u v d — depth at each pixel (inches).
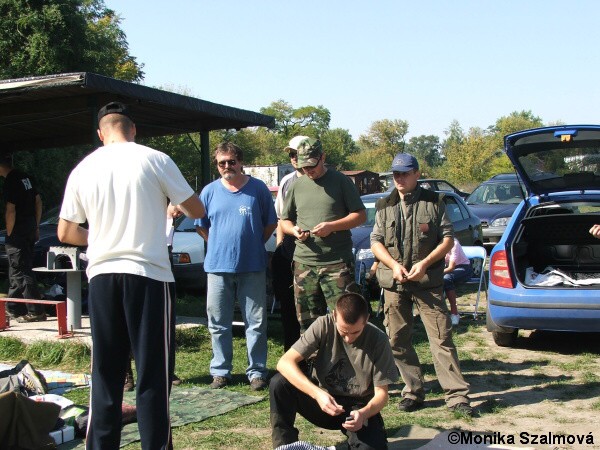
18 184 323.0
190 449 175.3
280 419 159.3
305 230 221.0
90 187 145.3
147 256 143.6
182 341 299.0
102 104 283.1
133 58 1376.7
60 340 279.0
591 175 297.9
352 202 219.9
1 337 285.4
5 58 860.0
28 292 322.3
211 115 325.1
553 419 198.7
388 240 213.2
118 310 143.9
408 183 210.7
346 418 153.7
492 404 213.2
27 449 165.3
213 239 237.1
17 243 321.7
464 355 279.0
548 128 276.1
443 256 209.0
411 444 179.3
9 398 164.1
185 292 439.2
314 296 223.1
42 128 378.0
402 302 212.2
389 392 229.8
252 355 235.9
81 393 227.3
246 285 236.7
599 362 263.4
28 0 860.6
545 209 303.3
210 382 244.1
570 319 257.0
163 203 149.0
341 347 159.0
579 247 296.2
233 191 238.5
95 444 144.4
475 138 2566.4
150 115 343.6
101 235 144.6
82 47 889.5
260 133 3006.9
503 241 277.9
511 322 269.6
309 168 218.2
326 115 3558.1
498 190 657.0
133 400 214.1
